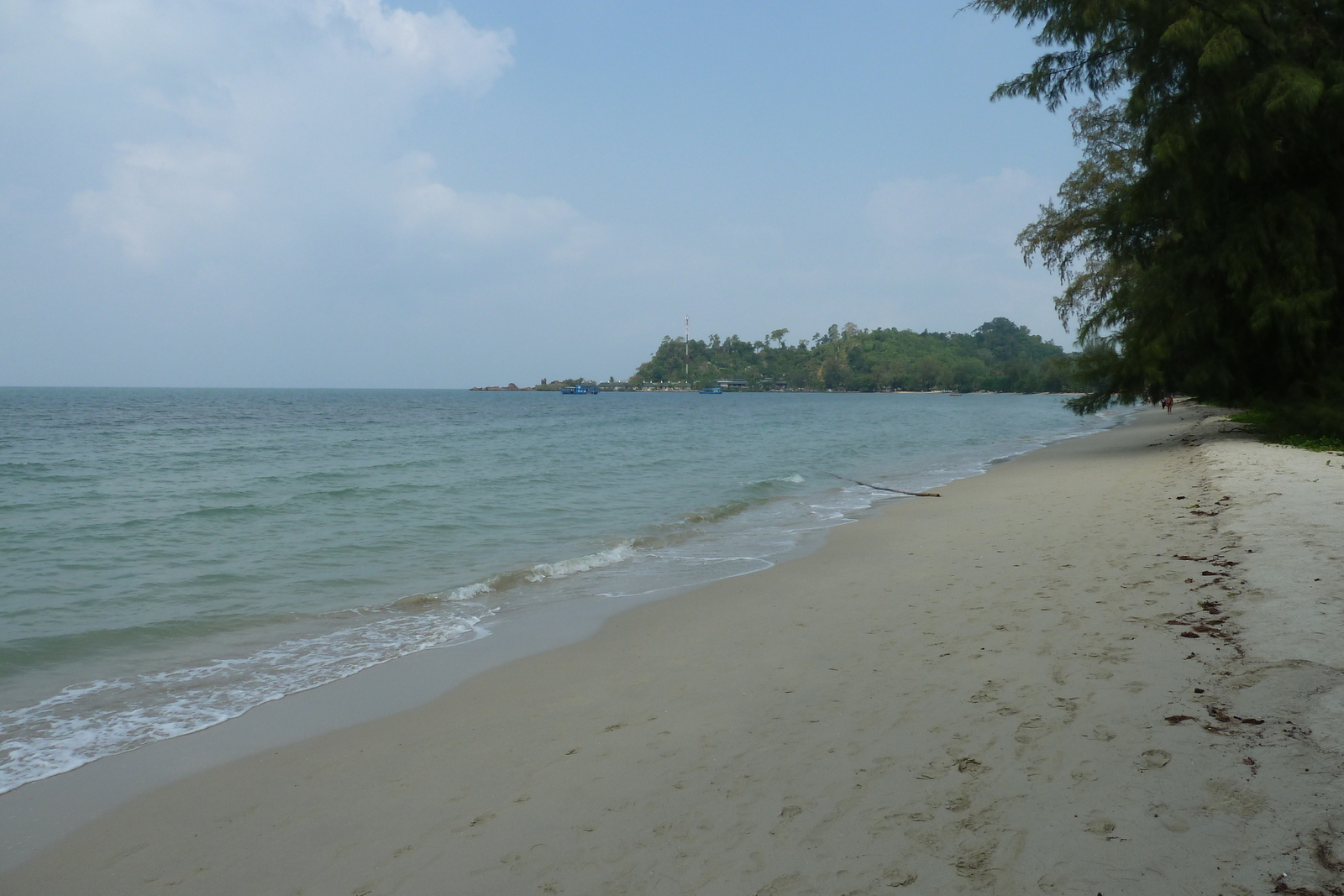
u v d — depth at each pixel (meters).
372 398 180.38
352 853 3.72
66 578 10.13
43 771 4.77
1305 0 18.62
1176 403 66.19
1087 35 20.56
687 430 50.03
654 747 4.62
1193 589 6.50
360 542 12.50
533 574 10.02
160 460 27.45
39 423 55.41
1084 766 3.77
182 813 4.23
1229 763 3.57
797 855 3.34
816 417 74.69
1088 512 12.02
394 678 6.33
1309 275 18.14
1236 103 17.91
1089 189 28.75
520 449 33.09
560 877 3.38
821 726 4.68
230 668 6.66
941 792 3.72
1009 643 5.80
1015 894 2.91
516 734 5.03
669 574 9.95
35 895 3.53
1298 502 9.66
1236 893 2.75
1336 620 5.14
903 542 11.09
